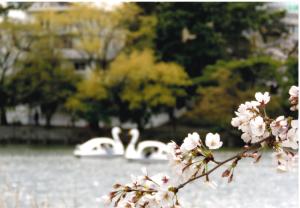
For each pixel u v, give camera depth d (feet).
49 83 197.67
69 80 198.29
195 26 199.62
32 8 208.95
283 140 11.28
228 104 185.47
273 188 85.51
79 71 212.64
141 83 194.70
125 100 198.39
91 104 199.62
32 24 195.42
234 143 176.04
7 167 117.08
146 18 199.00
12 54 203.82
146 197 11.30
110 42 207.82
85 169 118.32
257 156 11.29
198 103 194.80
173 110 199.00
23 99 199.52
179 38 202.80
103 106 200.23
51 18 194.39
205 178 11.22
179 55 201.77
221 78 186.50
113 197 11.51
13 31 194.29
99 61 199.52
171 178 11.42
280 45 208.33
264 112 11.51
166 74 190.29
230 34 207.31
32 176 101.76
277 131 11.23
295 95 11.52
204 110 186.80
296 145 11.18
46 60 197.16
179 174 11.29
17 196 34.65
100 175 107.24
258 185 87.71
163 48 203.62
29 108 203.31
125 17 198.39
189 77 206.08
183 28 201.46
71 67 198.70
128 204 11.32
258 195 78.79
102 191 83.66
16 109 219.20
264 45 209.87
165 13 200.64
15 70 198.80
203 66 205.77
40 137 203.51
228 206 69.05
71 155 156.66
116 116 201.16
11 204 36.55
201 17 201.98
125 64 190.29
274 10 211.20
